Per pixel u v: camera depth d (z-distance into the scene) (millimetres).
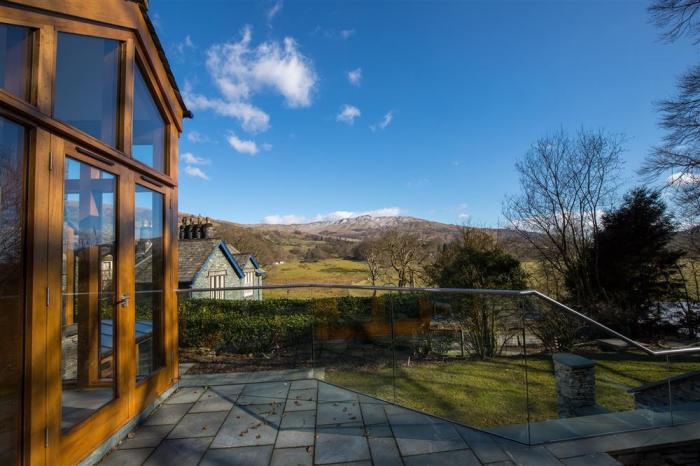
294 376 4195
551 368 3672
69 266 2375
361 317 5855
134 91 3184
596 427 2842
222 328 6195
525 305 3672
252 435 2752
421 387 4297
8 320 1859
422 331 5508
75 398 2307
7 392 1838
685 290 12875
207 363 5305
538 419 3410
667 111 11570
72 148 2303
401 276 14375
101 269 2758
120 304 2773
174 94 3814
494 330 4758
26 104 1934
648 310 12836
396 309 5512
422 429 2836
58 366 2129
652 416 3000
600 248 13656
